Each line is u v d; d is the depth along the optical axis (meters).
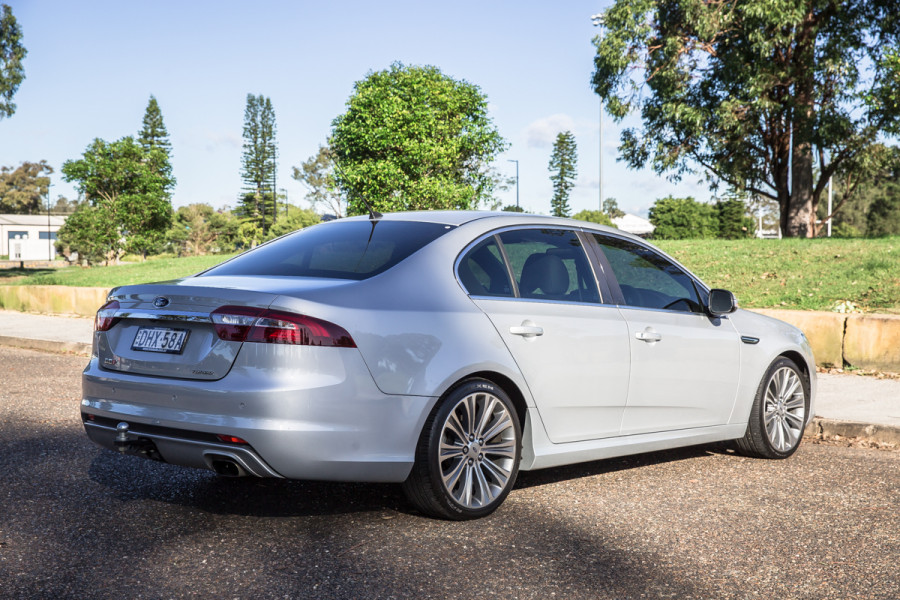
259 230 102.38
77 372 9.41
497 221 4.47
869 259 13.10
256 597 3.01
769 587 3.21
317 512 4.09
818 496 4.61
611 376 4.54
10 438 5.77
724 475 5.10
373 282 3.83
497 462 4.14
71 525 3.86
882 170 28.45
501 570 3.32
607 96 27.69
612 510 4.24
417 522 3.95
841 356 9.33
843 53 25.92
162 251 115.12
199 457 3.62
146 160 57.31
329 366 3.52
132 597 3.00
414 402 3.71
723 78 26.33
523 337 4.15
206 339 3.64
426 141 37.84
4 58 37.62
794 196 28.09
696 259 15.26
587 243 4.80
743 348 5.37
